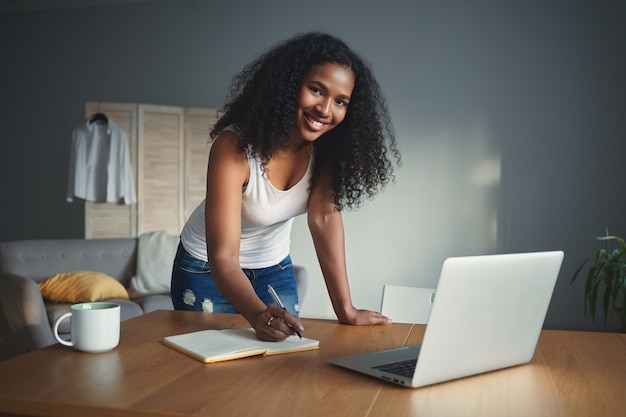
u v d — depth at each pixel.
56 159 6.81
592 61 5.55
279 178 1.74
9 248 4.59
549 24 5.63
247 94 1.69
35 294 3.80
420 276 5.93
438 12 5.86
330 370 1.11
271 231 1.93
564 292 5.62
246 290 1.45
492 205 5.77
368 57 6.01
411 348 1.26
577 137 5.59
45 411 0.92
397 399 0.96
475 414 0.89
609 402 0.96
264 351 1.21
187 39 6.42
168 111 5.60
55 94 6.79
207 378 1.05
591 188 5.57
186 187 5.63
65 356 1.19
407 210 5.95
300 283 4.38
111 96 6.63
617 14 5.49
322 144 1.77
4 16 6.92
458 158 5.84
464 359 1.06
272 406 0.91
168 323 1.52
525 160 5.70
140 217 5.57
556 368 1.18
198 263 1.94
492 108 5.76
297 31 6.15
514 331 1.14
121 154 5.53
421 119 5.91
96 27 6.67
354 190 1.77
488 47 5.76
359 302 6.05
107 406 0.90
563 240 5.63
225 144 1.62
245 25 6.28
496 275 1.07
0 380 1.03
